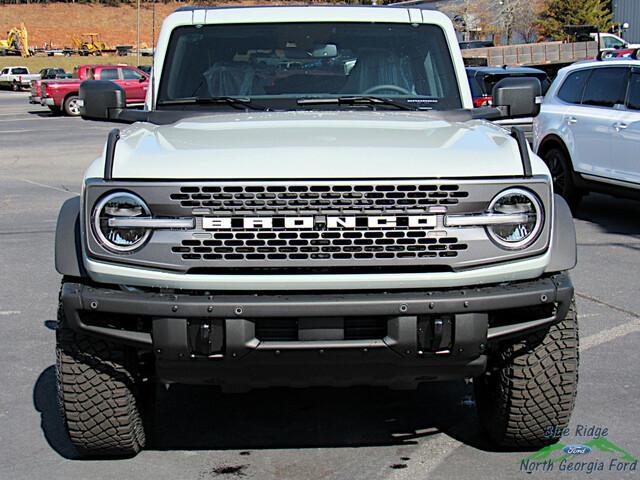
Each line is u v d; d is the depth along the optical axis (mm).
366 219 3646
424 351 3695
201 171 3650
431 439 4523
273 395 5203
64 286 3791
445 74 5309
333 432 4641
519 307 3754
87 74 33875
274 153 3756
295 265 3646
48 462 4285
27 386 5375
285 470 4168
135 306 3631
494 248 3715
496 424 4234
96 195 3676
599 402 4957
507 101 5137
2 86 56188
